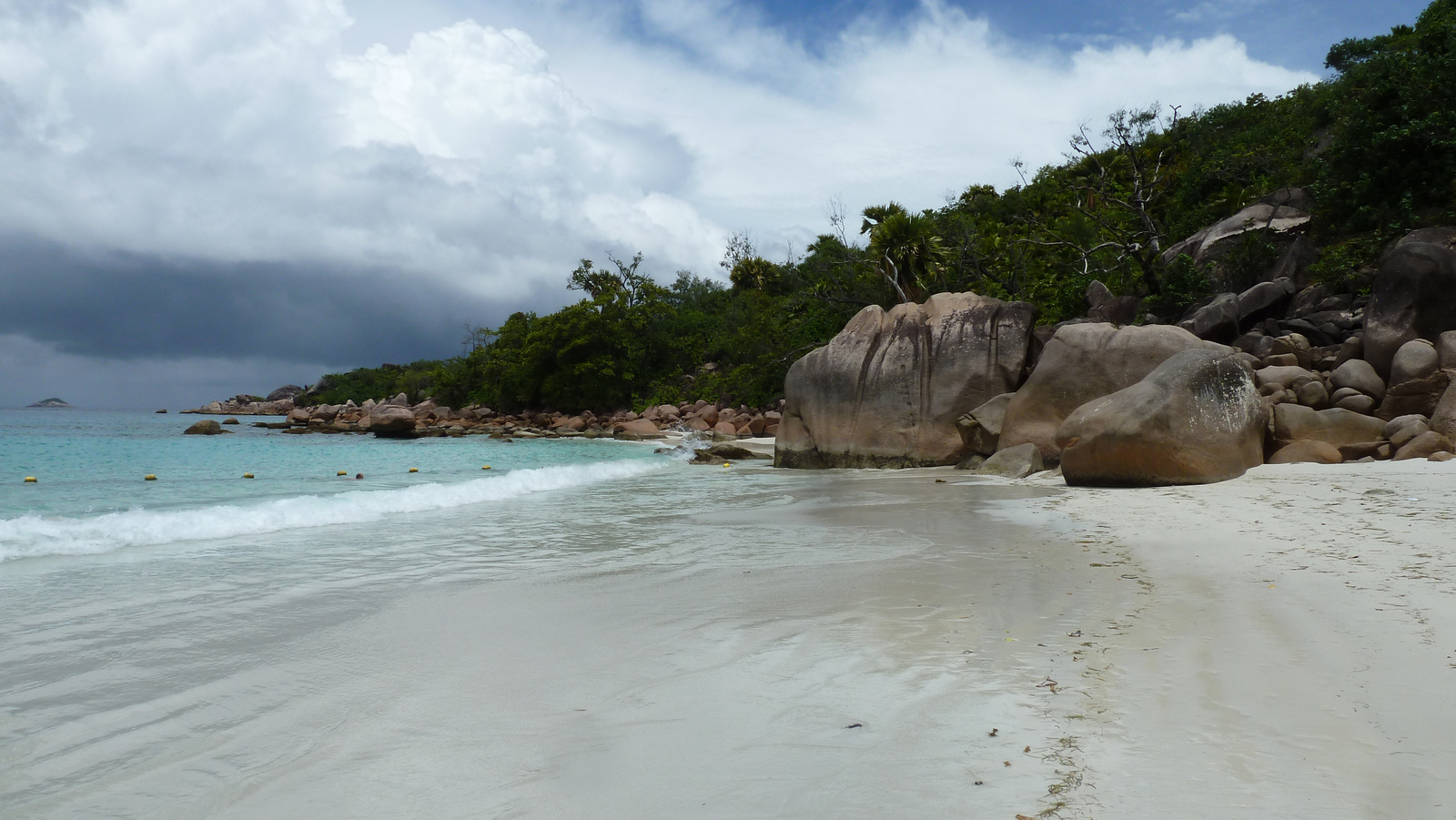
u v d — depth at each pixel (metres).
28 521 8.94
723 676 3.78
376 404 67.25
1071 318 31.06
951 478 15.29
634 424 43.88
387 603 5.42
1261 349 18.92
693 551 7.55
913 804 2.47
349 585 6.03
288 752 3.01
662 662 4.04
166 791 2.71
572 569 6.68
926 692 3.48
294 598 5.59
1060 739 2.93
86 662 4.12
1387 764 2.66
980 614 4.81
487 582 6.16
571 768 2.81
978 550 7.16
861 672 3.78
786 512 10.55
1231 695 3.31
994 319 19.59
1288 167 30.64
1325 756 2.73
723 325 61.69
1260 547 6.64
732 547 7.74
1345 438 12.88
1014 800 2.47
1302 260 23.80
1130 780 2.58
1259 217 26.92
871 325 20.84
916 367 19.67
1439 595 4.76
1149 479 11.77
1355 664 3.62
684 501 12.23
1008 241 40.25
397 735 3.14
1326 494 9.37
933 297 21.14
